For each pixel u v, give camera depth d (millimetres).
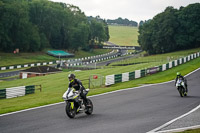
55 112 13031
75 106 11734
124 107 14391
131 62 71188
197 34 96062
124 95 19438
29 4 113625
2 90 25047
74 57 108625
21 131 9375
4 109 13984
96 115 12188
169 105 14906
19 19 94312
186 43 96500
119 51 138250
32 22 113562
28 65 73188
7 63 76438
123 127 9672
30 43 101375
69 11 131375
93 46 145625
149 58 79562
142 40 106312
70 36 119062
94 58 103875
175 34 97938
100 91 21391
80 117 11742
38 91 30672
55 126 10070
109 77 29203
